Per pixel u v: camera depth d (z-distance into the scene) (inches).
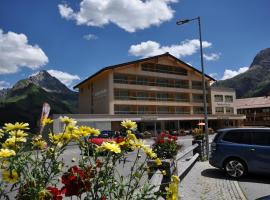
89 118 1710.1
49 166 85.6
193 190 320.8
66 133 94.9
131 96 2089.1
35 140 94.7
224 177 402.9
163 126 2181.3
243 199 288.7
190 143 1181.1
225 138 414.3
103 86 2031.3
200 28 814.5
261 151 385.7
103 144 93.0
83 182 79.0
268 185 356.2
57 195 76.7
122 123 109.5
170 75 2273.6
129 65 2064.5
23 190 75.7
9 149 85.4
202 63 793.6
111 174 95.3
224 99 2610.7
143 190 97.2
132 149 108.3
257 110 3314.5
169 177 240.1
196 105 2411.4
